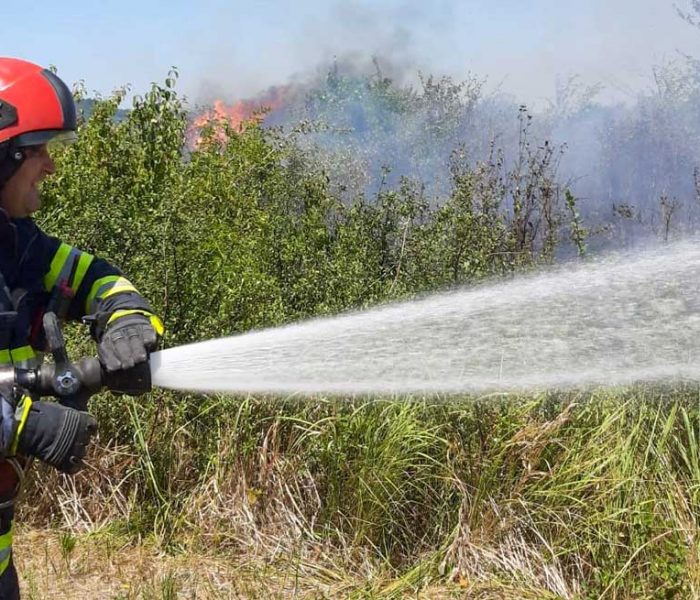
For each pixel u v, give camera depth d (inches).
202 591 173.0
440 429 187.6
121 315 106.9
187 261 208.4
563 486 175.2
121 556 185.9
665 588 159.0
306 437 193.6
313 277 215.5
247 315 205.3
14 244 107.7
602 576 165.3
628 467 172.2
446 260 216.8
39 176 111.0
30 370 102.7
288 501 191.5
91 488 201.0
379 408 188.2
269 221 257.9
